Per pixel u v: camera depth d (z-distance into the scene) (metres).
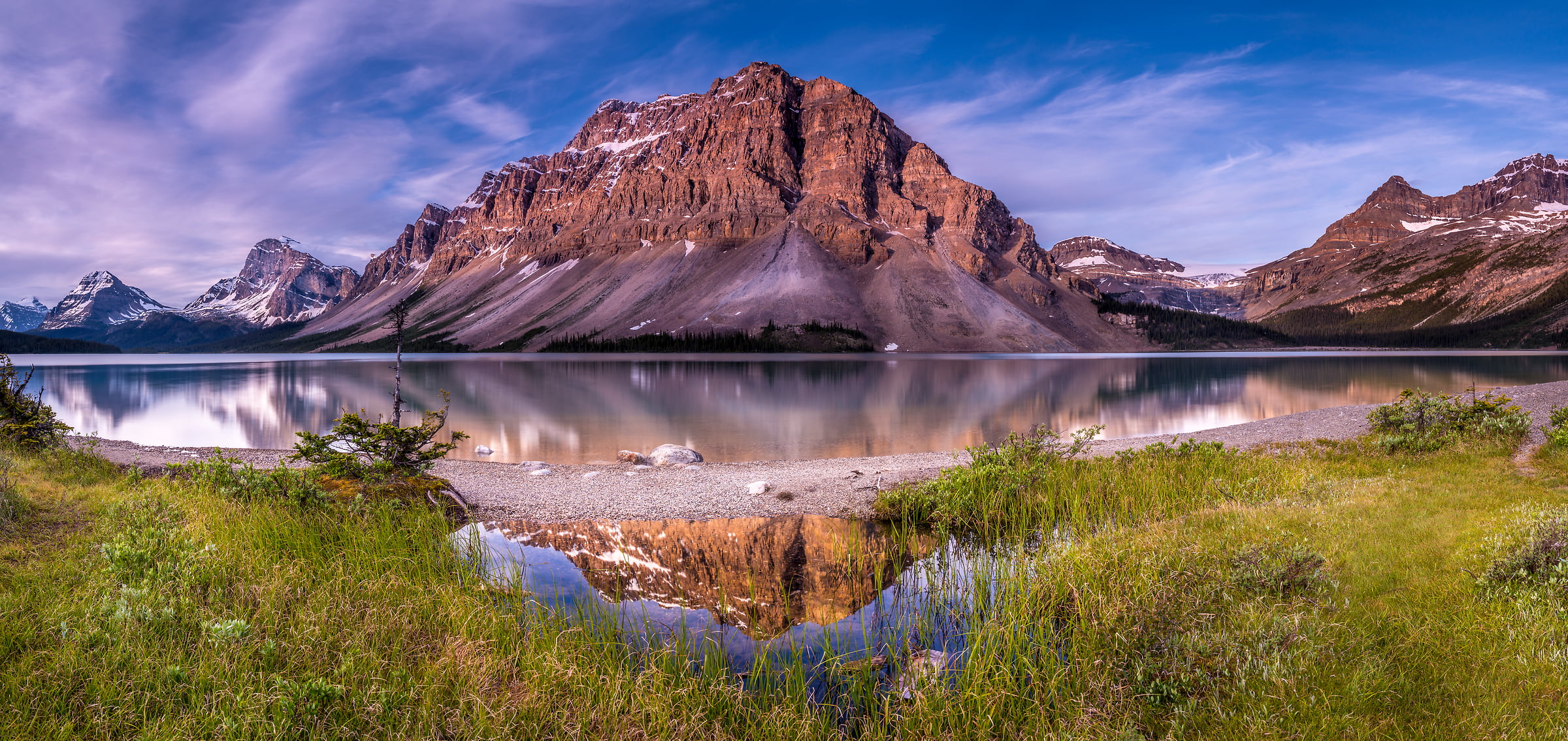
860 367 125.12
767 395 63.12
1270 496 13.77
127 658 6.59
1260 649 6.84
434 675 7.05
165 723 5.80
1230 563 9.41
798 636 9.28
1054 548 11.66
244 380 88.38
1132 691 6.91
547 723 6.60
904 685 7.55
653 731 6.66
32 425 18.23
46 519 10.54
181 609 7.77
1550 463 12.78
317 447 14.96
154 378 94.88
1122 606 8.51
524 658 7.74
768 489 18.36
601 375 100.38
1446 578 7.72
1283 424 28.27
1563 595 6.80
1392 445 16.91
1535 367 105.38
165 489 13.25
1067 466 17.91
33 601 7.50
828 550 13.45
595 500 17.44
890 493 16.58
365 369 125.19
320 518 12.38
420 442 16.02
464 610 8.91
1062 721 6.57
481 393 66.75
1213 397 59.00
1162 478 16.36
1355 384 73.88
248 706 5.96
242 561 9.66
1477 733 5.30
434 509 14.80
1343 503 11.54
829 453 29.66
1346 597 7.73
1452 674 6.05
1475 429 16.62
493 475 21.17
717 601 10.71
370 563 10.54
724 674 7.59
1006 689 7.12
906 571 12.02
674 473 21.53
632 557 13.02
